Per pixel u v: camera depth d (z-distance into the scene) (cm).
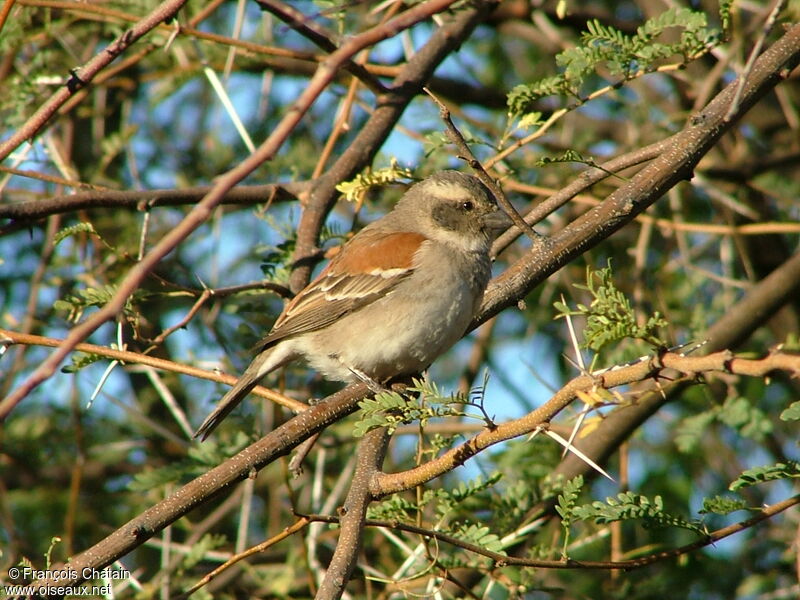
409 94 1081
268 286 995
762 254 1395
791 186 1395
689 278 1290
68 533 1173
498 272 1405
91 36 1329
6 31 1133
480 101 1466
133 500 1279
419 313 998
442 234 1035
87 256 1232
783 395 1313
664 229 1293
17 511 1306
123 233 1252
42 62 1221
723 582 1188
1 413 459
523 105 881
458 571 1016
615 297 600
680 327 1259
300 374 1253
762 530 1226
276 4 848
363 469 753
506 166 1116
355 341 1012
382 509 845
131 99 1409
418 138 1230
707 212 1424
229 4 1468
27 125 852
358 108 1429
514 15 1395
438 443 862
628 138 1409
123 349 856
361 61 1124
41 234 1416
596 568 703
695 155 776
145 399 1347
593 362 613
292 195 1074
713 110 784
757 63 777
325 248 1148
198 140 1467
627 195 780
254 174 1333
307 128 1418
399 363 1022
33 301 1229
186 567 1066
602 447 1084
